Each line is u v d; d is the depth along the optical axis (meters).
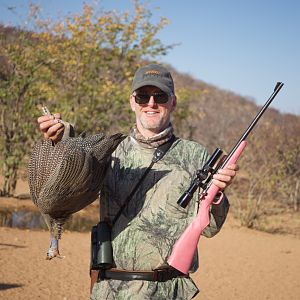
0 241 9.11
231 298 7.16
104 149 2.90
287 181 15.64
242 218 13.30
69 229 10.85
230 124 23.14
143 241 3.12
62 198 2.78
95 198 2.99
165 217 3.16
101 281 3.15
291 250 10.84
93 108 14.41
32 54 14.40
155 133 3.30
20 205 12.81
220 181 3.04
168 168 3.23
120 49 15.74
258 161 14.95
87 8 15.49
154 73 3.27
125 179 3.22
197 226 3.05
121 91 14.84
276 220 14.45
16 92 13.88
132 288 3.06
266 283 8.06
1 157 14.05
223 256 9.79
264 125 17.19
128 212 3.18
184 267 3.01
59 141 2.88
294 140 16.73
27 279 7.07
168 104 3.30
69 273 7.58
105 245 3.13
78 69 14.90
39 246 9.00
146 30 15.91
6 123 13.89
